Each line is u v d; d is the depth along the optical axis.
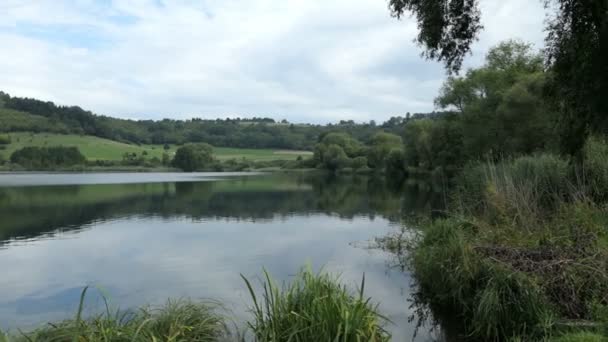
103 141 105.69
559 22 9.39
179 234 17.12
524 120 27.61
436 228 10.69
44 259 12.73
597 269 6.19
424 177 56.28
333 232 17.39
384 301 8.44
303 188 43.66
